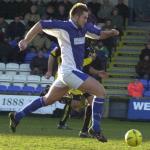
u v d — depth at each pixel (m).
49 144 22.48
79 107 28.59
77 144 22.72
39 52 46.34
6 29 50.28
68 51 20.16
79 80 19.91
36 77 45.53
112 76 47.94
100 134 20.34
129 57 50.06
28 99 42.19
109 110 41.81
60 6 50.81
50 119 39.38
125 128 34.09
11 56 48.59
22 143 22.61
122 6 52.75
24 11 54.78
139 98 41.72
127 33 52.78
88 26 20.72
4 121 36.31
